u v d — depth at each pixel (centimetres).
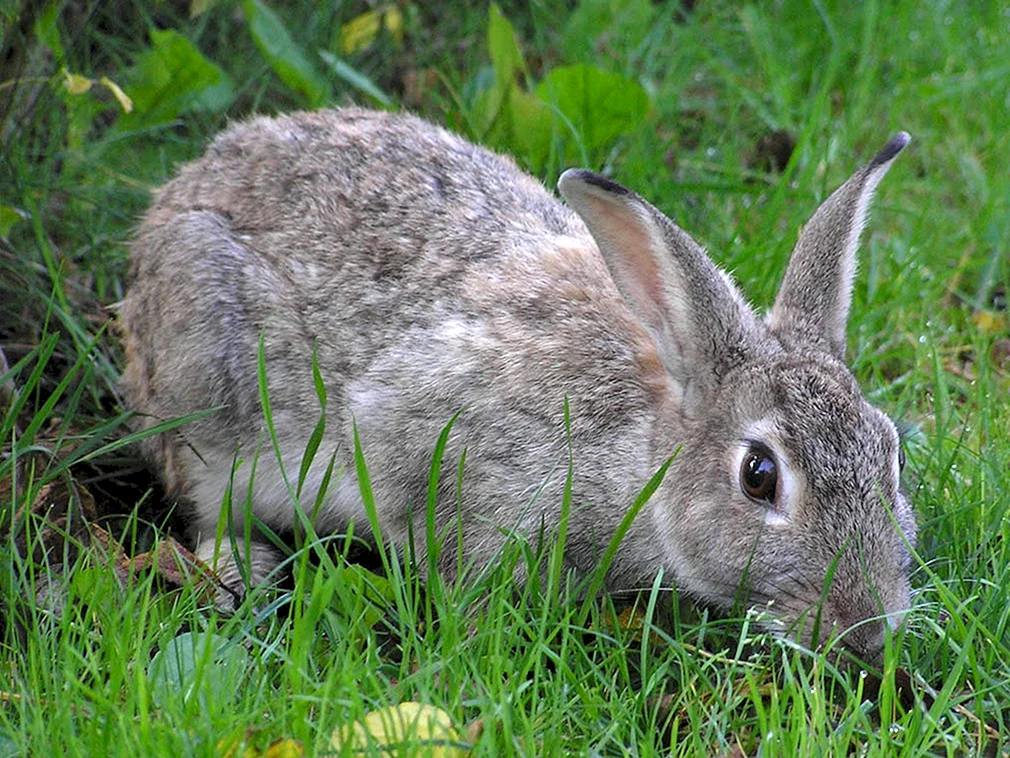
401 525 923
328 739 660
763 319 912
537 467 874
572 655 797
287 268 959
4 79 1105
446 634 754
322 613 782
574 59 1453
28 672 743
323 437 940
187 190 1015
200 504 977
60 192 1176
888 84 1509
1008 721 768
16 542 864
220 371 954
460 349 901
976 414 1078
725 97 1487
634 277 869
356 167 991
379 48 1440
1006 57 1474
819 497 794
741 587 813
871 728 727
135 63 1287
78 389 951
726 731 740
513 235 950
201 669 685
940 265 1277
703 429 845
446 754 670
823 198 1246
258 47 1324
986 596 841
